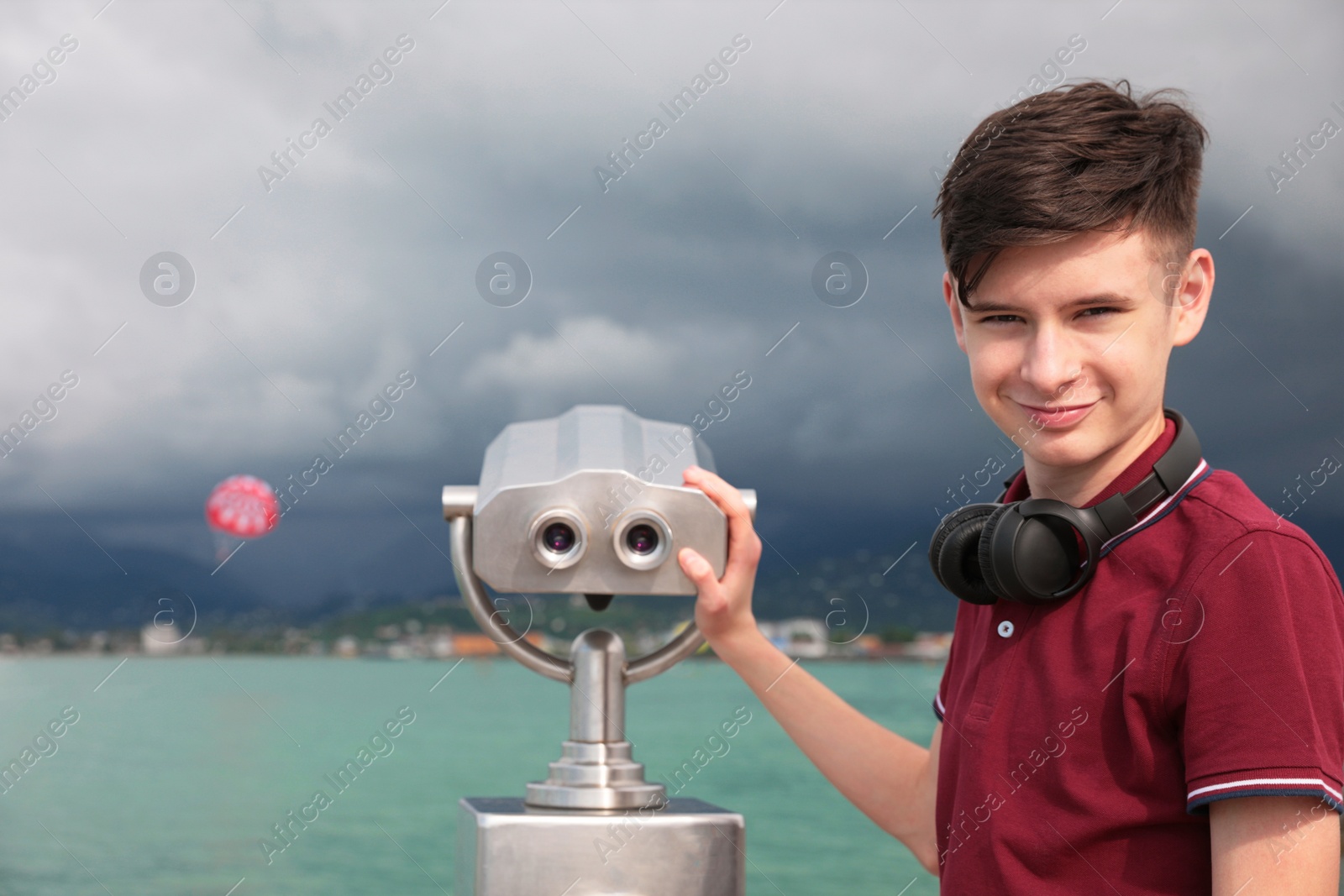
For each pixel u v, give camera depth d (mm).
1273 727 766
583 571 838
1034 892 886
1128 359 871
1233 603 810
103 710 30578
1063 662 910
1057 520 912
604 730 896
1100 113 874
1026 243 848
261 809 14906
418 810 14859
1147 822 847
